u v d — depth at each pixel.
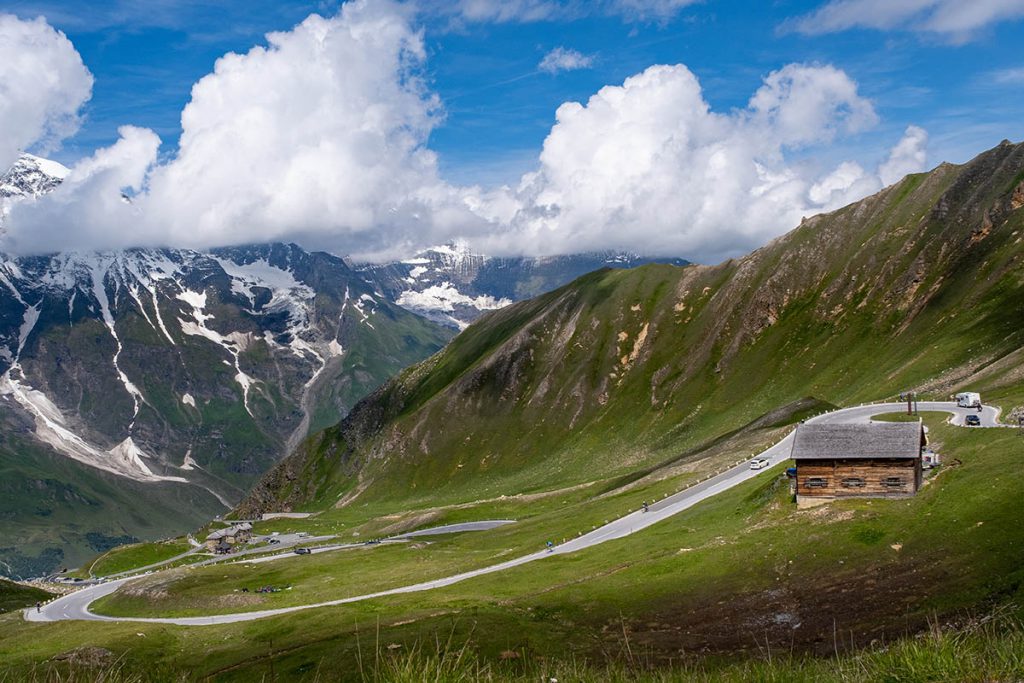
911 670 16.52
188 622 112.56
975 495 72.50
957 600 58.31
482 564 112.62
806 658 20.00
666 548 91.25
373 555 157.38
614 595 78.75
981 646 17.16
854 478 84.62
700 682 18.34
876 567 68.50
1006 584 57.28
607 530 114.00
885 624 58.19
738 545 82.06
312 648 76.75
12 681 23.36
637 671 19.17
